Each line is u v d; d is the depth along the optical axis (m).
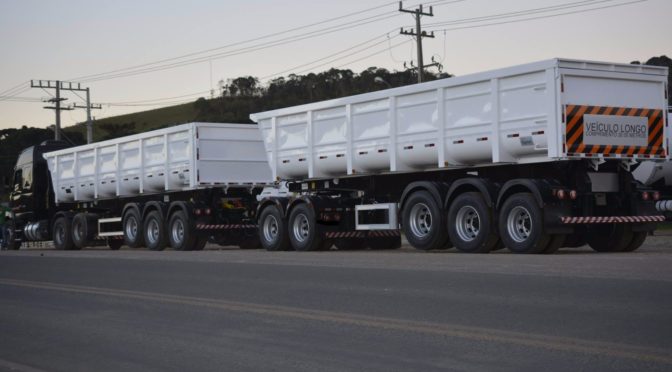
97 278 15.23
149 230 25.50
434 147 17.44
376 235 20.94
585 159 15.74
